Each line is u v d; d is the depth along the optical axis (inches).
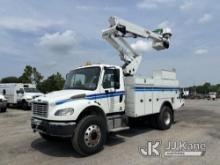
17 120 502.9
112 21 322.0
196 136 307.4
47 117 231.6
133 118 336.5
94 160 219.0
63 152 247.6
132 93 301.6
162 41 396.8
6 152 249.9
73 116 228.2
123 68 331.9
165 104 368.8
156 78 346.0
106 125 257.3
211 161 209.6
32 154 242.1
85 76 277.0
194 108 764.6
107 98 270.7
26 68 1999.3
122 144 273.4
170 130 353.4
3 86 876.0
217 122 431.8
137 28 352.5
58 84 1521.9
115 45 335.3
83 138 229.1
